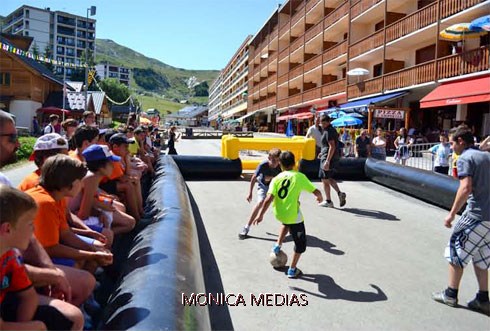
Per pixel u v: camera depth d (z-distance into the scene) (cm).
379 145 1468
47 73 4203
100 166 456
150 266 328
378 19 3014
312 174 1314
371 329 390
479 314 423
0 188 233
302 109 4466
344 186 1220
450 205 882
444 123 2217
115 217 513
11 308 248
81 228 412
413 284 496
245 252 602
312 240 666
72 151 561
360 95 2848
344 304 441
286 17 5300
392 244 652
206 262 559
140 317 254
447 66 1958
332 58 3491
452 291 440
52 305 265
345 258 584
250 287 482
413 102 2428
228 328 390
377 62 2973
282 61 5109
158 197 617
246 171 1506
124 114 8206
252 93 7275
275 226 743
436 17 2066
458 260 428
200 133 5412
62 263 341
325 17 3712
